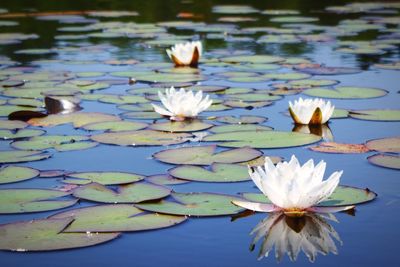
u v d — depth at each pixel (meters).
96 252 3.65
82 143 5.86
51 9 18.86
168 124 6.54
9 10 18.47
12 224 3.99
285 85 8.38
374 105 7.30
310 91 8.01
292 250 3.69
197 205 4.32
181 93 6.82
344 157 5.36
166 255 3.62
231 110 7.15
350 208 4.25
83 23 15.85
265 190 4.18
